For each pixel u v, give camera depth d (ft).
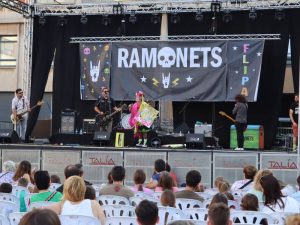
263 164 41.47
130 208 20.49
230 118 49.32
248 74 50.21
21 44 75.10
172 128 53.11
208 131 48.83
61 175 44.14
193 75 51.49
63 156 44.16
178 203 22.40
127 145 47.01
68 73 55.42
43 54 54.90
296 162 40.88
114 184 24.29
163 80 52.03
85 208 17.54
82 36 54.80
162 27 53.31
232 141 49.29
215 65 50.98
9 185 24.02
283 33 50.67
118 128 48.19
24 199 22.49
